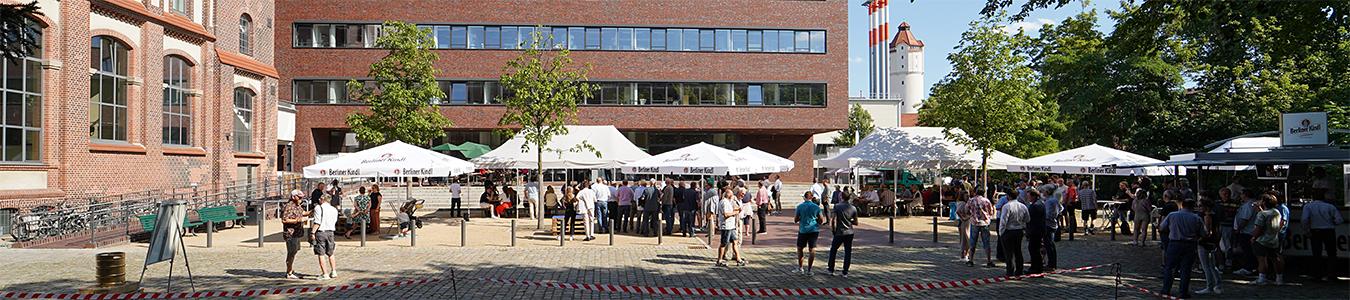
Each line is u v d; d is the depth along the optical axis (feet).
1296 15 56.34
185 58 98.43
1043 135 135.54
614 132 90.02
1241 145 73.10
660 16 163.84
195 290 41.06
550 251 60.08
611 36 163.02
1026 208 45.93
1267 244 42.47
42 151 75.41
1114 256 56.65
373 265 51.72
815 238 47.80
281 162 152.87
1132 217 74.23
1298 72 114.62
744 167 79.77
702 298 39.45
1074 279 45.29
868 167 97.60
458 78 159.22
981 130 99.76
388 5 159.02
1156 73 116.98
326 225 45.55
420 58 114.83
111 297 38.47
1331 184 60.34
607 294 40.24
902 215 97.76
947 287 42.60
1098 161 90.53
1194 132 120.57
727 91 165.37
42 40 75.31
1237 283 43.37
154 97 90.79
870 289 41.68
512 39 160.56
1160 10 58.80
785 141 176.96
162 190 89.66
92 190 80.38
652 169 80.84
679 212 72.28
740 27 165.58
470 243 65.36
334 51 158.61
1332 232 43.93
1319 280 44.11
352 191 127.03
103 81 83.87
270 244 64.39
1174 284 43.34
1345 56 98.22
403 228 70.59
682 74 164.25
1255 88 118.62
